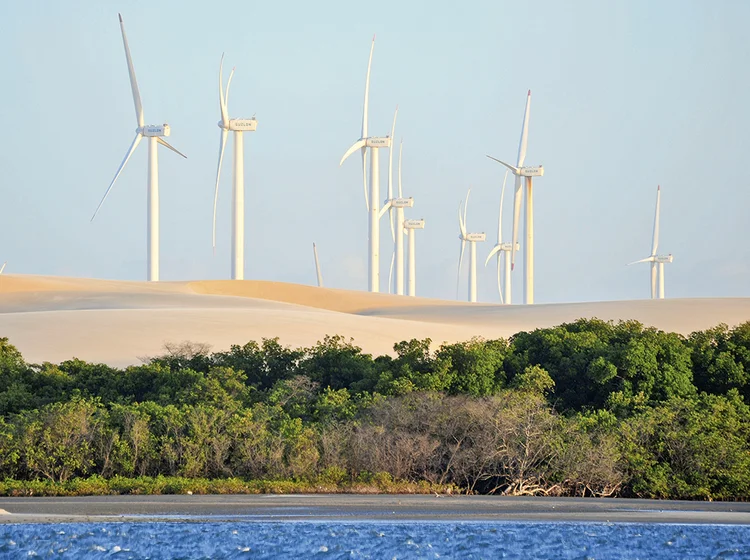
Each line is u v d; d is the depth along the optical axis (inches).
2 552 6515.8
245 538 7003.0
